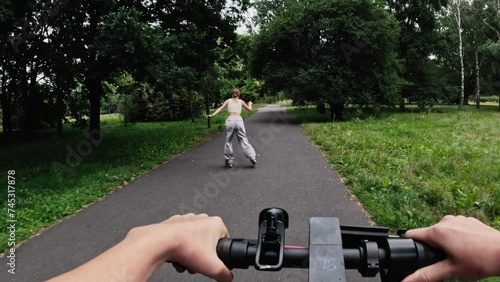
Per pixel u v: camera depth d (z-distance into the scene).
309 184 6.09
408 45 35.00
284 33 24.30
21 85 15.27
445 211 4.34
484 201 4.46
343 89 22.81
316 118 25.94
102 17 9.54
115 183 6.70
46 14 8.68
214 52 16.70
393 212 4.29
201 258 0.46
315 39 23.59
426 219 4.05
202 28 15.48
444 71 46.50
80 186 6.48
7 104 20.45
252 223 4.29
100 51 8.80
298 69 24.22
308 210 4.67
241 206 4.97
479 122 18.64
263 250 0.50
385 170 6.60
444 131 14.04
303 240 3.71
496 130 14.23
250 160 8.01
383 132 13.86
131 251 0.39
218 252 0.50
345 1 22.67
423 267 0.46
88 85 14.46
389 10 34.91
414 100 34.84
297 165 7.92
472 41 39.06
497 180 6.01
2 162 10.19
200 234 0.48
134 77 11.28
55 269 3.34
